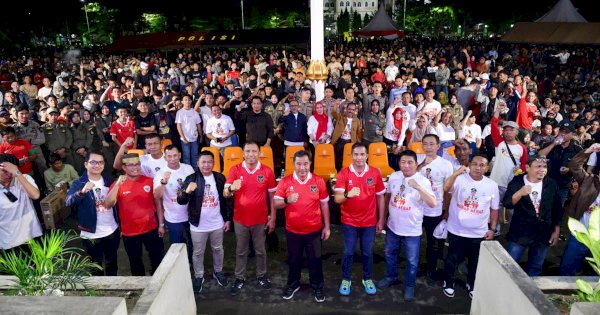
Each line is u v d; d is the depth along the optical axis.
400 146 8.55
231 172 5.02
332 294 5.19
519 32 22.61
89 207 4.75
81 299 2.51
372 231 5.01
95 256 4.95
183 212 5.16
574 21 21.48
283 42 24.02
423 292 5.20
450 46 29.11
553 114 9.70
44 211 6.87
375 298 5.09
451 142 8.04
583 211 4.80
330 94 9.29
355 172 4.89
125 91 12.79
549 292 3.74
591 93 13.48
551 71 18.64
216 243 5.23
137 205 4.89
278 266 5.86
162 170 5.09
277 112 9.84
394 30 29.05
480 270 3.98
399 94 10.52
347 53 26.16
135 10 43.34
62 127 8.38
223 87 14.48
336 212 6.92
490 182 4.80
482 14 47.22
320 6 8.73
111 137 8.90
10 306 2.45
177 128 9.05
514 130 6.00
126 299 3.91
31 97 13.32
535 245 4.84
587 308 2.30
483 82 11.55
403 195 4.84
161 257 5.27
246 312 4.86
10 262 3.89
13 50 31.42
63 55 33.78
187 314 4.21
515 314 3.25
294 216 4.81
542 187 4.72
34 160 7.71
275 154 8.91
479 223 4.81
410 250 4.89
